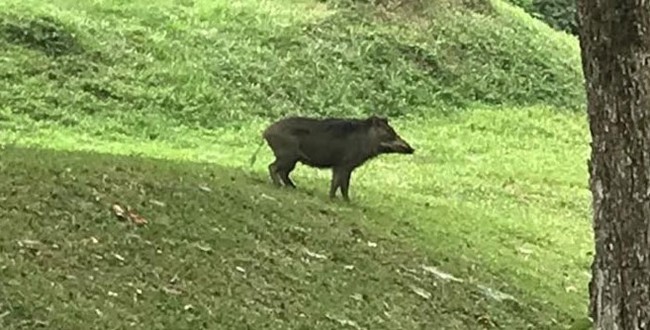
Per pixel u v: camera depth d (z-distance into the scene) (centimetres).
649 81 490
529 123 2175
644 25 487
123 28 2105
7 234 765
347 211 1135
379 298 860
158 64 2014
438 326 835
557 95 2359
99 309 676
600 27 495
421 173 1667
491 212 1395
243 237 915
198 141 1778
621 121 496
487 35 2466
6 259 714
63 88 1839
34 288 676
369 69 2244
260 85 2067
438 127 2098
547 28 2736
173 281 770
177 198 976
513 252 1182
